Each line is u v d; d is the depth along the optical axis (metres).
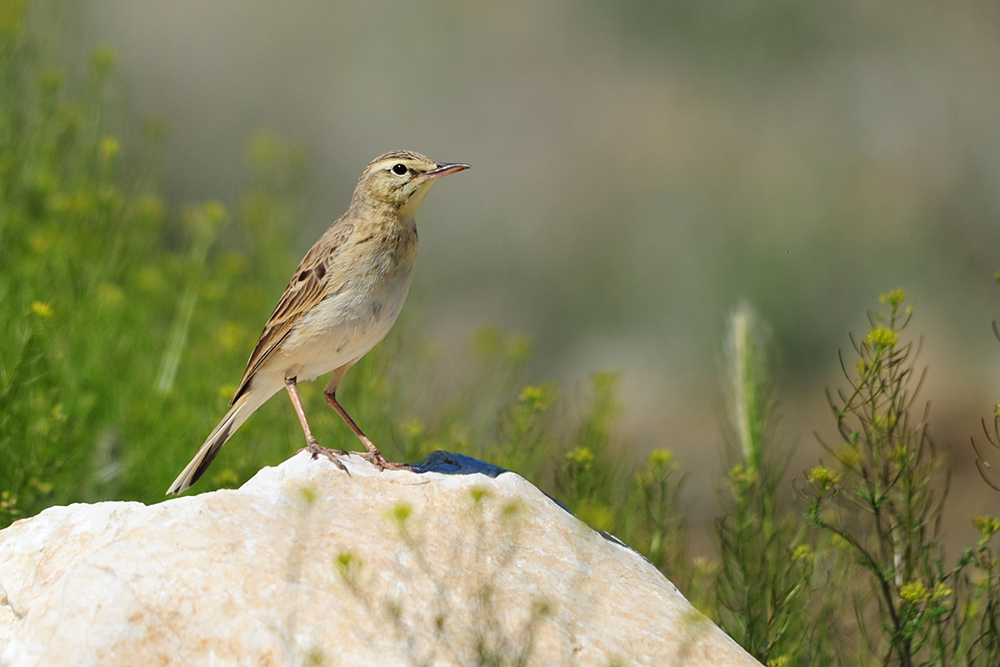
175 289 17.41
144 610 7.02
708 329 31.67
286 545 7.64
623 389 29.16
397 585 7.39
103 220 15.86
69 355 14.24
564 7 37.47
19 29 16.72
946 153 34.09
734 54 36.47
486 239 33.88
